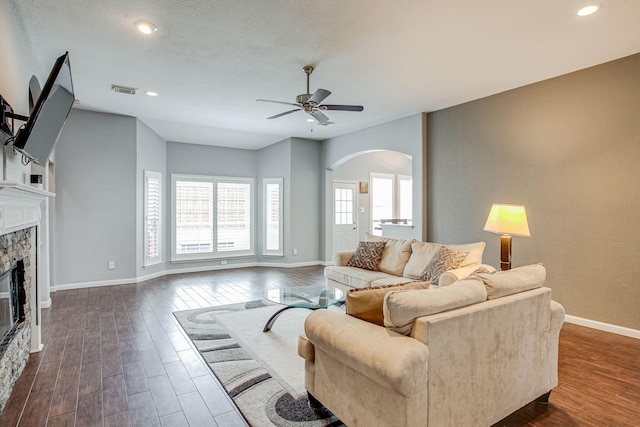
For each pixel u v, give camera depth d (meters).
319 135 7.18
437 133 5.31
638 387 2.48
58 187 5.25
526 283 2.17
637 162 3.38
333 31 2.96
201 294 5.15
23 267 2.78
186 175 7.12
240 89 4.38
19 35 2.74
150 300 4.79
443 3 2.54
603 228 3.61
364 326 1.84
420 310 1.65
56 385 2.50
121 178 5.71
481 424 1.84
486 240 4.66
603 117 3.59
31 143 2.22
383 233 6.16
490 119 4.60
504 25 2.84
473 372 1.79
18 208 2.46
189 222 7.13
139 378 2.61
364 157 8.59
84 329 3.65
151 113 5.48
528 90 4.20
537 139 4.12
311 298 3.59
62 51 3.30
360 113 5.46
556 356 2.32
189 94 4.57
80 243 5.43
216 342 3.28
